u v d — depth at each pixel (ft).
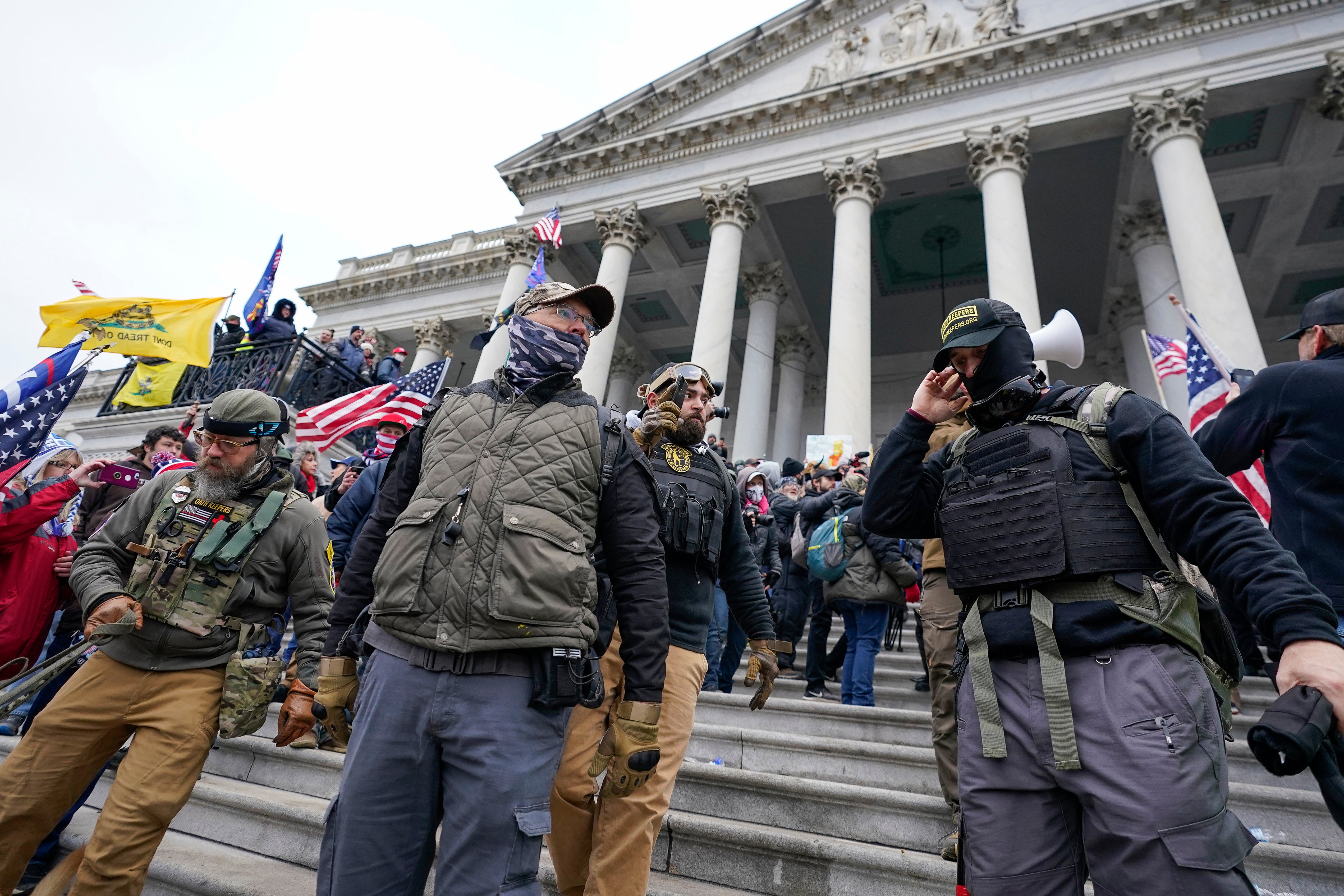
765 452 66.23
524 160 70.18
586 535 6.30
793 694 19.95
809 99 58.29
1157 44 49.06
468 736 5.52
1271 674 16.85
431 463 6.45
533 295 7.23
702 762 13.93
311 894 9.59
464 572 5.79
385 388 27.86
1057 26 51.21
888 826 10.71
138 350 24.27
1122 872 4.62
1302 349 9.62
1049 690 5.10
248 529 9.00
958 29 57.16
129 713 8.48
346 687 6.72
